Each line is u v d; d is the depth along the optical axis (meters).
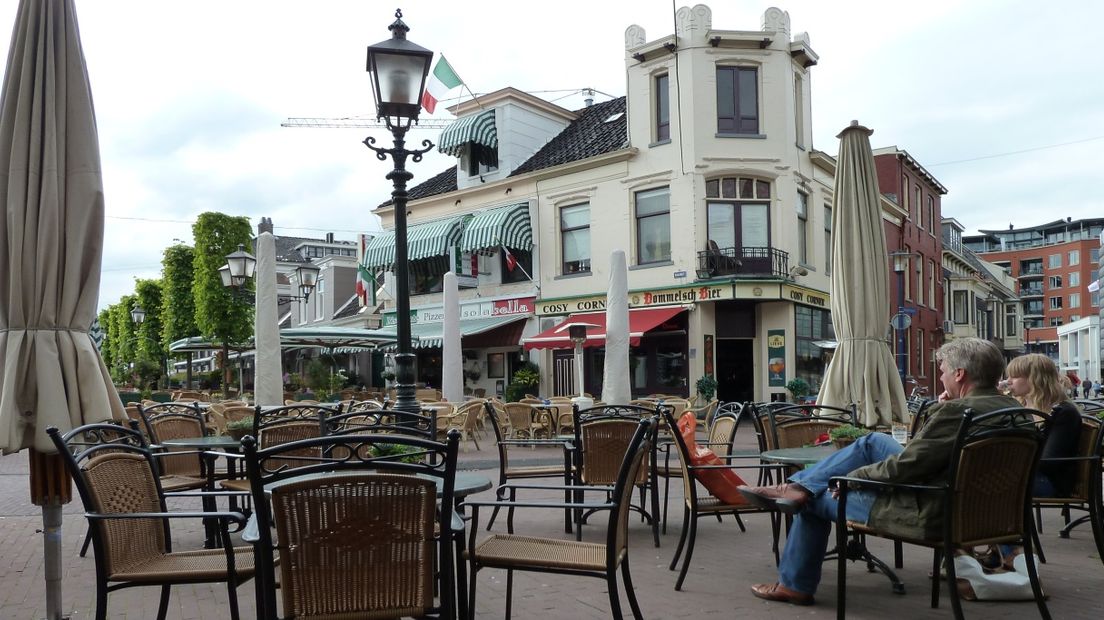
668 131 21.91
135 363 36.75
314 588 2.77
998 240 124.06
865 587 4.95
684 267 21.05
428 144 8.26
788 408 6.93
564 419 14.34
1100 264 19.97
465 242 24.36
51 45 4.48
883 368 8.15
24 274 4.30
